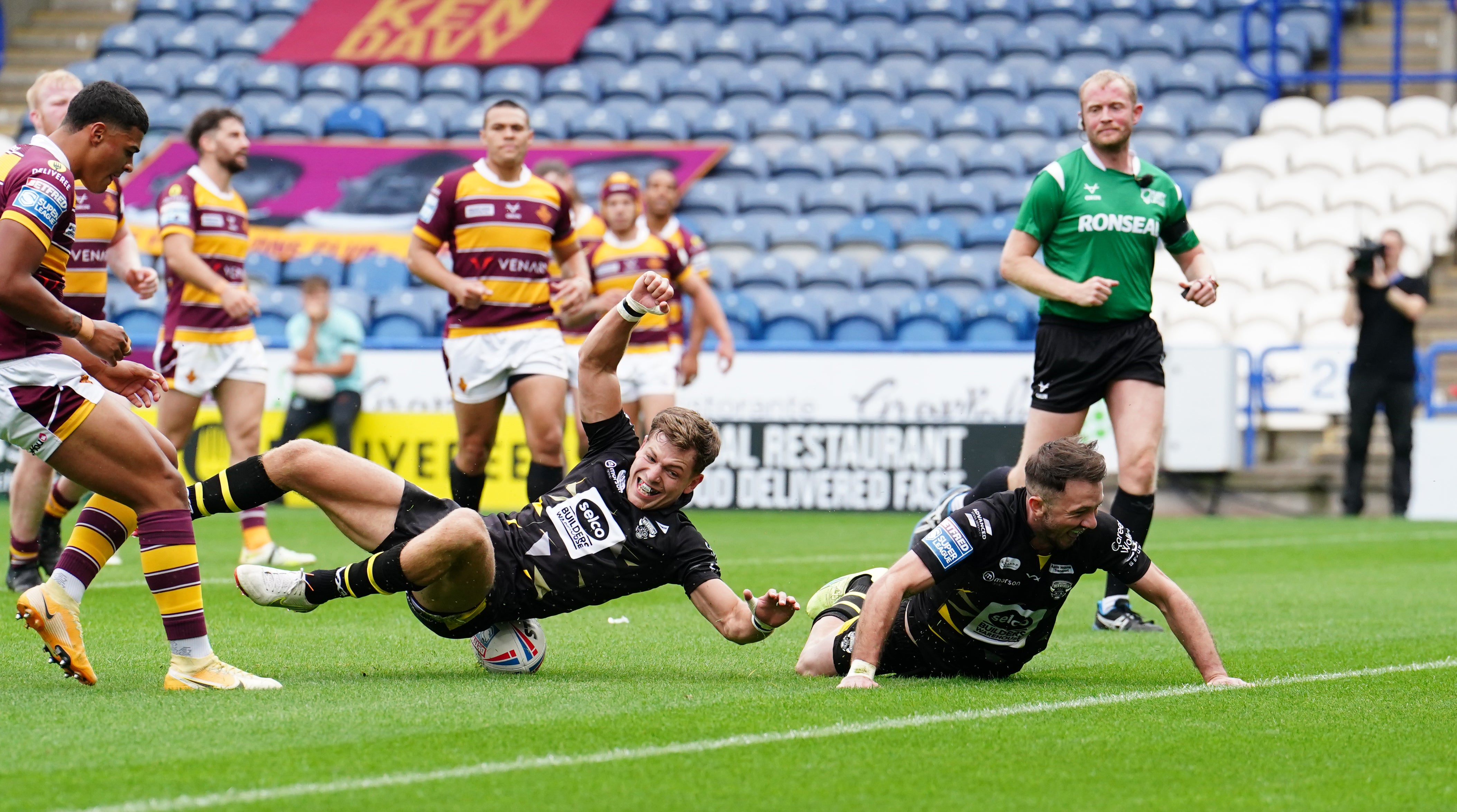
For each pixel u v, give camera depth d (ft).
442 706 50.39
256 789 38.50
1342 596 94.22
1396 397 156.56
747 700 52.37
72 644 53.06
